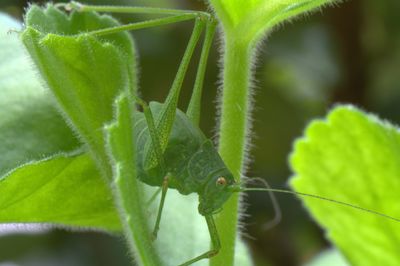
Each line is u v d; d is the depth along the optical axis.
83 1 0.27
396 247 0.21
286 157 0.30
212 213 0.19
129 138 0.16
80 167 0.18
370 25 0.31
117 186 0.16
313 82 0.31
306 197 0.21
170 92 0.19
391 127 0.20
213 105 0.30
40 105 0.19
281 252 0.29
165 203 0.19
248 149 0.18
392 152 0.20
